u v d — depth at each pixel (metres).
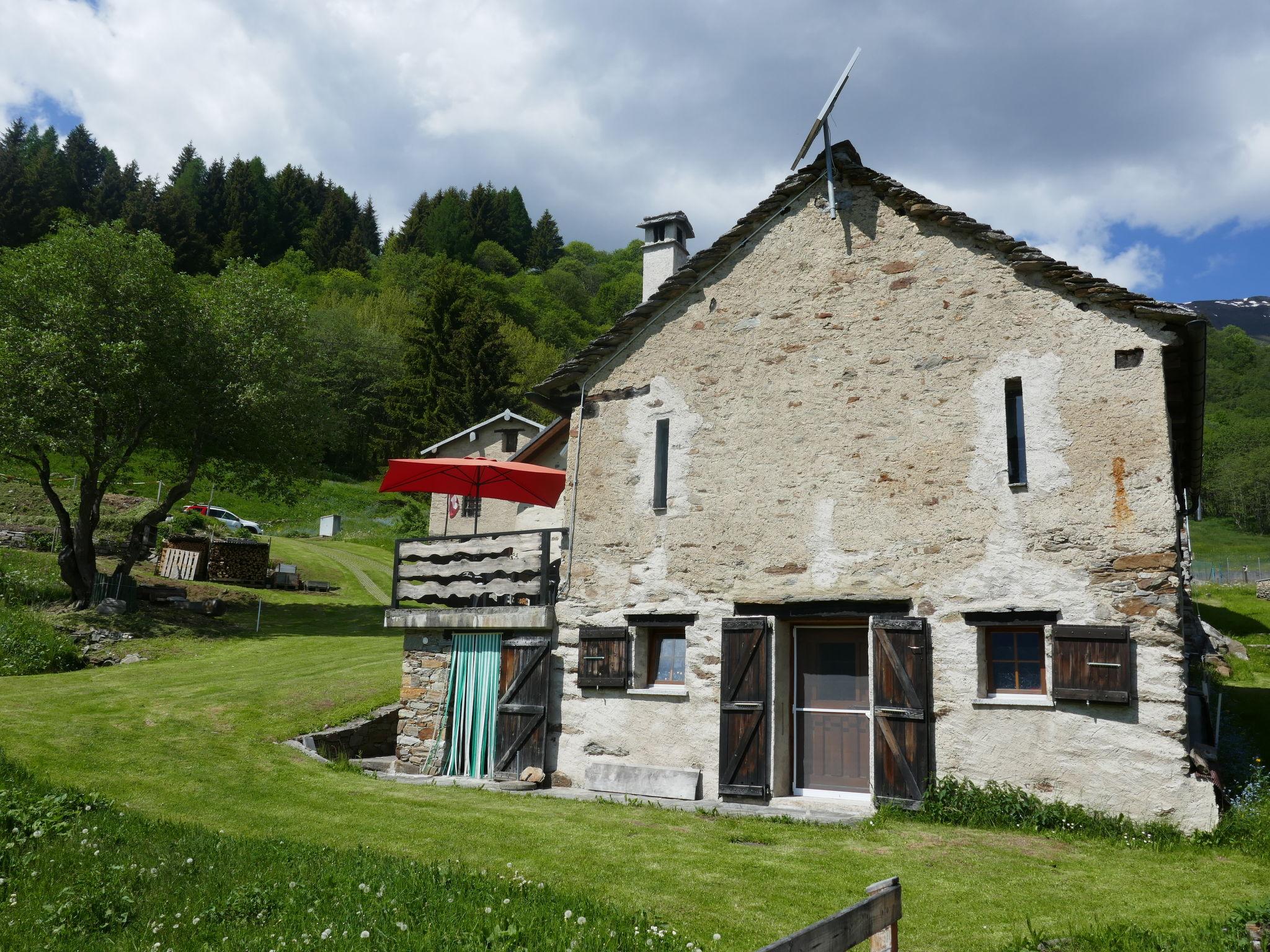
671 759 10.92
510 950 5.26
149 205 89.19
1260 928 5.92
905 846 8.24
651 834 8.66
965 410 10.11
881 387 10.63
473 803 10.14
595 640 11.67
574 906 6.18
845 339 10.98
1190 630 16.22
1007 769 9.18
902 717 9.66
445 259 90.31
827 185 11.45
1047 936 5.97
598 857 7.85
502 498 15.11
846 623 10.59
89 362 23.91
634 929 5.65
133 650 22.02
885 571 10.18
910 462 10.30
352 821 9.18
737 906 6.57
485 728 12.25
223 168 108.44
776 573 10.80
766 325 11.52
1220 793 8.92
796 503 10.85
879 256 10.96
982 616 9.57
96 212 87.38
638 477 12.00
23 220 78.56
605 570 11.91
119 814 8.68
